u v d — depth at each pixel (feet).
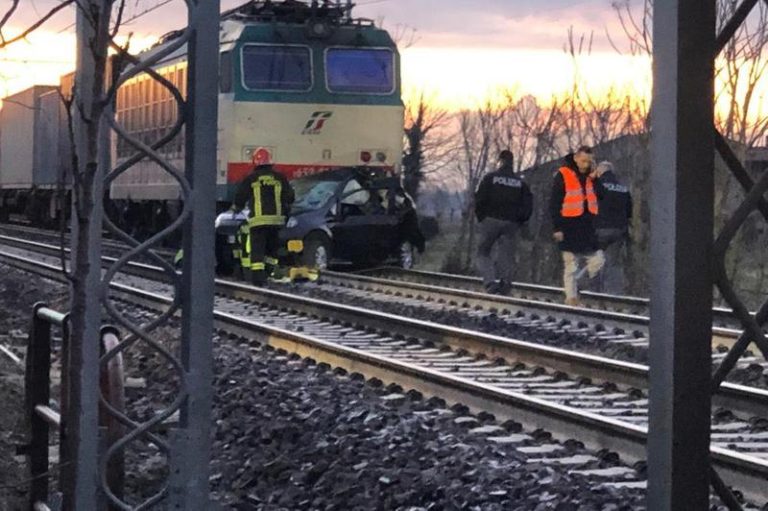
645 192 110.93
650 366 13.37
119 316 16.14
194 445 16.65
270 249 106.01
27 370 28.58
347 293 101.91
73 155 14.74
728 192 81.82
